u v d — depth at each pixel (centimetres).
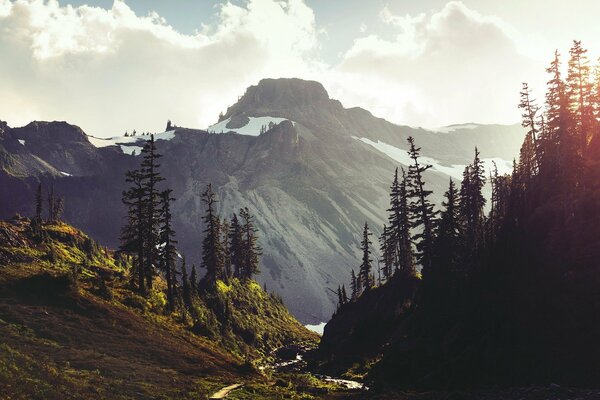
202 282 9206
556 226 4944
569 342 3778
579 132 6328
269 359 7788
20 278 4956
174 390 3375
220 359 4759
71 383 2939
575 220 4822
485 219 7775
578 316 3925
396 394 3881
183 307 6444
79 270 6169
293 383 4778
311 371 6638
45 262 5953
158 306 5788
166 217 6438
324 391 4294
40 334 3934
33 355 3381
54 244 7025
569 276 4259
